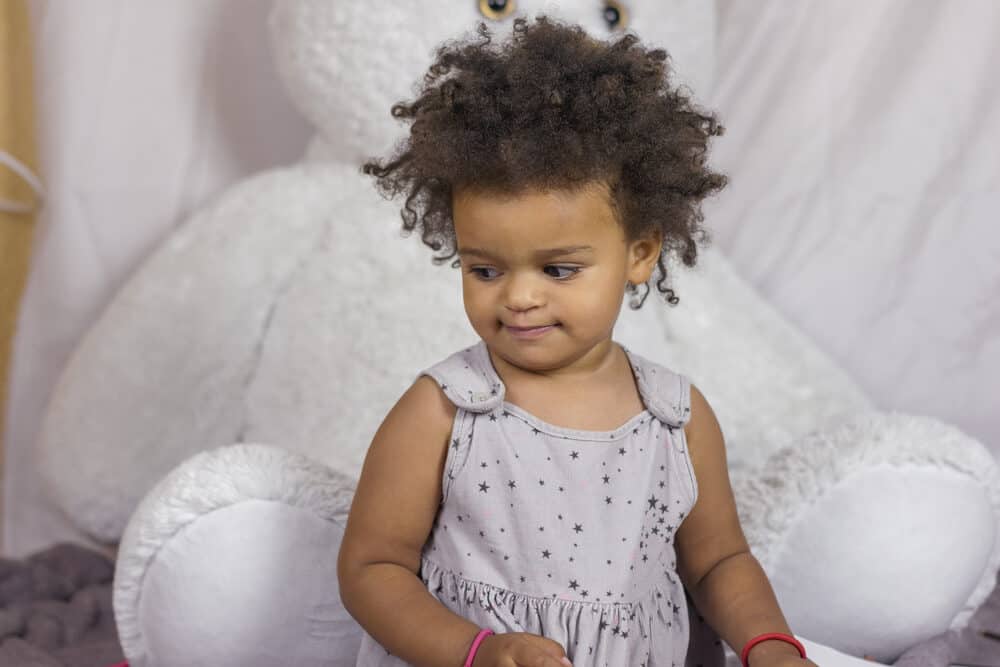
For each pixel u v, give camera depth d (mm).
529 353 976
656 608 1052
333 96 1592
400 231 1527
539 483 1005
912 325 1779
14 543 1877
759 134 1850
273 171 1773
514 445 1008
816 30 1836
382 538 1025
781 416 1635
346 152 1691
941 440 1283
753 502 1311
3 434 1786
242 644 1177
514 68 967
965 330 1762
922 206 1773
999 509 1313
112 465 1650
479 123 940
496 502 1007
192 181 1906
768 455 1608
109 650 1437
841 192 1811
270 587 1172
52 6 1838
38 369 1880
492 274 972
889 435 1290
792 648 1028
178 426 1655
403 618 984
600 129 945
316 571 1188
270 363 1618
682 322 1661
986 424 1760
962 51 1755
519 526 1004
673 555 1086
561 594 1003
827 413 1646
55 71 1844
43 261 1863
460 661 944
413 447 1019
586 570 1003
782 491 1296
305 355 1569
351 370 1526
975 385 1761
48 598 1604
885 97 1794
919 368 1779
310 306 1595
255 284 1655
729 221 1857
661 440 1051
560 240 936
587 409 1026
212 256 1678
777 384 1657
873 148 1793
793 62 1845
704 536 1105
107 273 1882
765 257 1837
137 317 1681
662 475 1048
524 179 921
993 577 1352
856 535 1268
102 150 1869
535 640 921
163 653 1193
